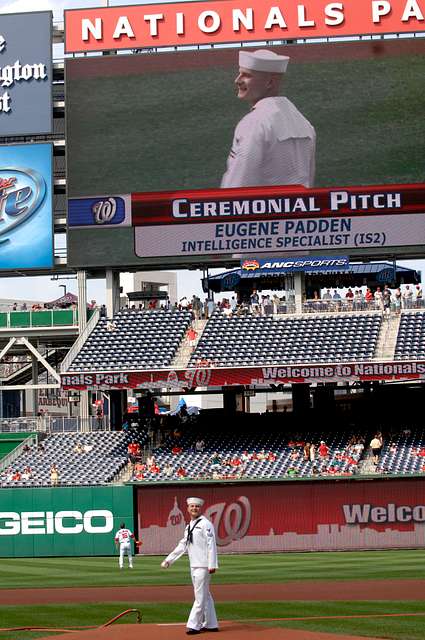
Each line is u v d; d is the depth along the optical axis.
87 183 132.50
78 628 54.91
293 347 129.00
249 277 133.62
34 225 134.50
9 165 135.88
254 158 129.50
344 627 51.62
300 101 129.50
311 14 130.25
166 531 117.94
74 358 131.12
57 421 138.00
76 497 118.94
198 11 132.12
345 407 138.38
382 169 127.81
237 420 136.12
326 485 116.56
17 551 119.06
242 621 54.62
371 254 128.12
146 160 131.62
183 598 68.62
